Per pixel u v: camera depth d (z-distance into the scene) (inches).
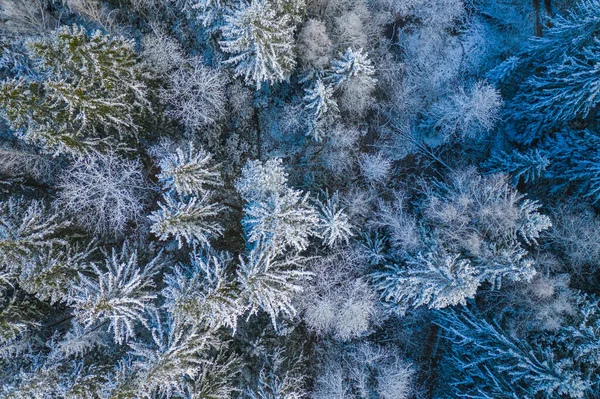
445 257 392.8
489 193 412.8
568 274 395.9
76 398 353.4
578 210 422.9
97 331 396.8
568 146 408.2
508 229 392.8
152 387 345.1
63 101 347.3
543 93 409.4
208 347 389.4
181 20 444.1
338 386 445.1
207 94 425.1
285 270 404.8
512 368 388.5
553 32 383.9
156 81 404.5
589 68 363.9
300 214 371.6
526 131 451.2
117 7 442.3
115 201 413.7
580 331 371.9
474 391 418.9
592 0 378.3
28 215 360.5
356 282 431.5
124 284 358.0
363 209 454.9
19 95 324.2
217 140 469.4
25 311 384.5
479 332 416.5
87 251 389.7
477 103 434.3
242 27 350.3
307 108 440.8
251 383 451.2
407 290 416.8
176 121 440.8
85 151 371.6
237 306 354.3
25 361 391.5
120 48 344.8
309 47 401.1
